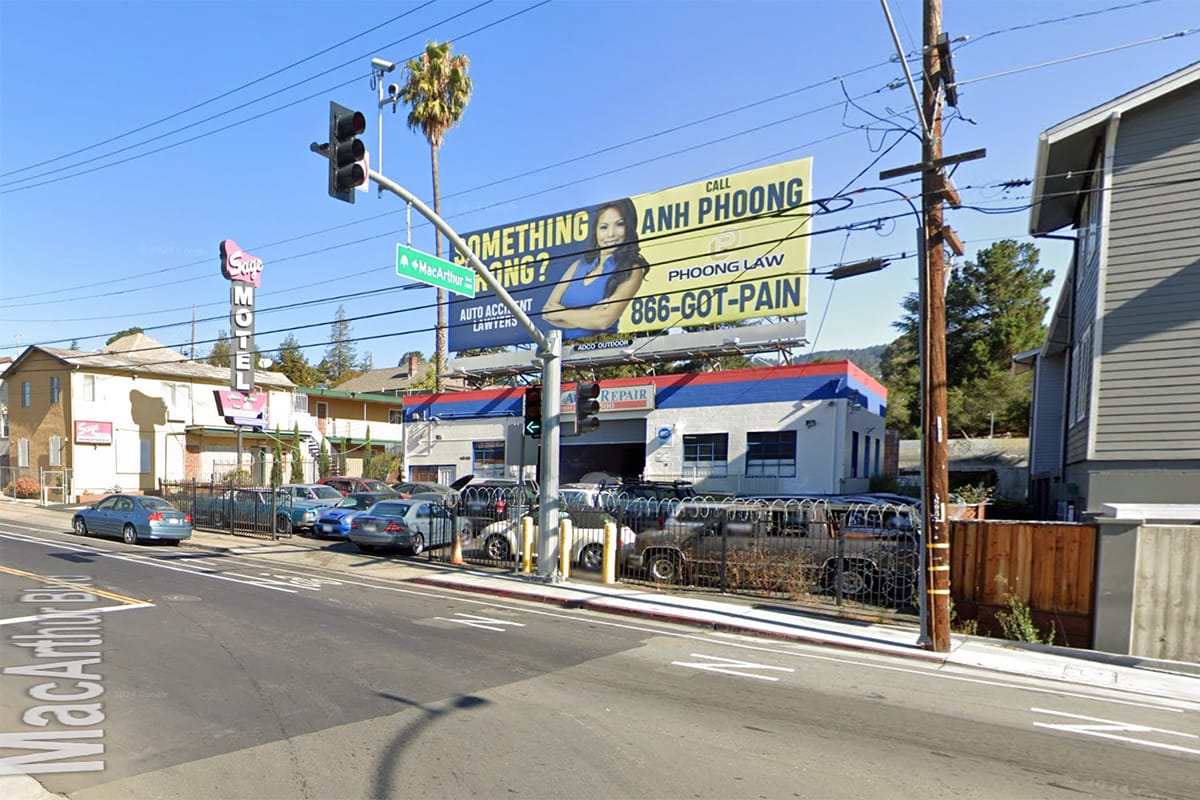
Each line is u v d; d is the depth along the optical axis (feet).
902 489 80.94
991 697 24.82
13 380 119.34
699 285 84.17
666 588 45.03
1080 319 51.11
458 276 40.22
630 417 86.79
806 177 77.56
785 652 31.09
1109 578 31.86
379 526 57.41
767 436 76.95
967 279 151.43
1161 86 39.73
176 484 79.10
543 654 28.37
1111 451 40.75
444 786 15.56
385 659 26.37
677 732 19.60
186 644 27.45
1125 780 17.44
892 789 16.30
